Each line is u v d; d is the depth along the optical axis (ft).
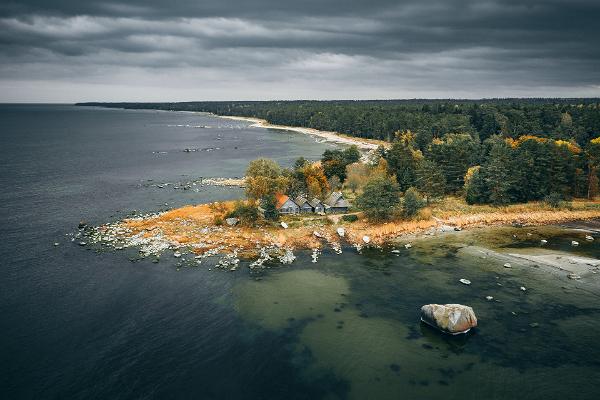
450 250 287.89
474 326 194.70
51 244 297.53
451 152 433.89
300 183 386.73
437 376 164.86
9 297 225.76
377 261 271.90
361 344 185.78
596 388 156.56
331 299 224.33
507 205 375.86
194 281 245.45
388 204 331.77
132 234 315.17
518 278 242.99
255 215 327.47
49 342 188.85
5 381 164.96
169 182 507.30
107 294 230.48
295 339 190.39
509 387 158.10
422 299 222.07
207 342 189.26
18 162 651.66
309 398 155.33
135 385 163.32
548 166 388.16
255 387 161.48
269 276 251.60
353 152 531.91
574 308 209.46
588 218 349.61
